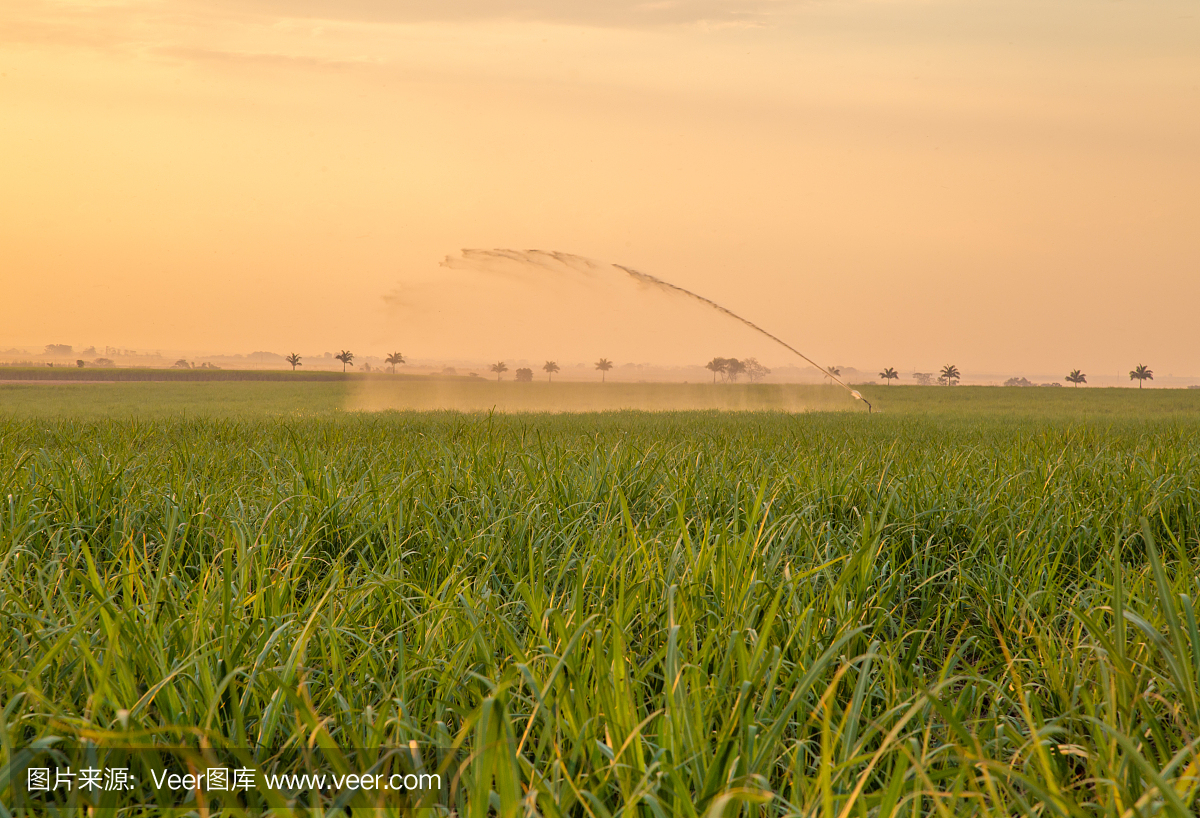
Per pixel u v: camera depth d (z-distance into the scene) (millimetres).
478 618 3662
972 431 17453
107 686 2771
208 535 5371
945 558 5562
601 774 2508
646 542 4422
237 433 13359
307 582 4820
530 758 3008
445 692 3098
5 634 3432
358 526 5578
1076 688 3121
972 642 4371
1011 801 2600
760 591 3820
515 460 8234
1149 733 2877
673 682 2557
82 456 8297
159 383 101188
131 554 4215
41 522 5234
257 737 3012
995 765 2195
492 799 2582
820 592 4344
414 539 5500
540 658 3170
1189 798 2324
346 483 6703
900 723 2275
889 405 46062
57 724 2412
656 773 2404
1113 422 23750
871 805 2434
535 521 5535
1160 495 6367
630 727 2576
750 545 4438
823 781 2176
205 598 3633
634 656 3412
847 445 11938
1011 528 5527
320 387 84812
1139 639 3477
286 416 24875
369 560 5332
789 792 2904
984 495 6426
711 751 2713
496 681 3064
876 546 4836
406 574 4734
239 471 7855
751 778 2195
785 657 3457
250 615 3734
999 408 41312
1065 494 6383
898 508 6023
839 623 3699
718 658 3260
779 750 2938
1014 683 3223
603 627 3258
